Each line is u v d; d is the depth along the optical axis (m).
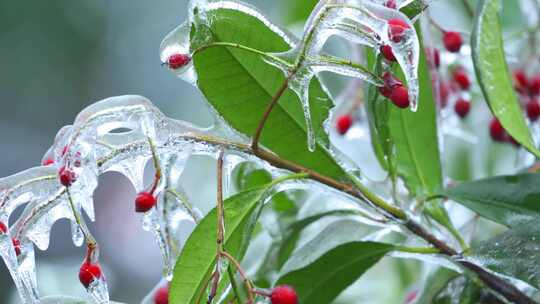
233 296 0.70
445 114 0.84
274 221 0.78
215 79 0.71
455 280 0.75
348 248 0.73
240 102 0.71
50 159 0.71
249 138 0.72
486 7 0.72
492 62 0.72
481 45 0.72
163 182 0.70
